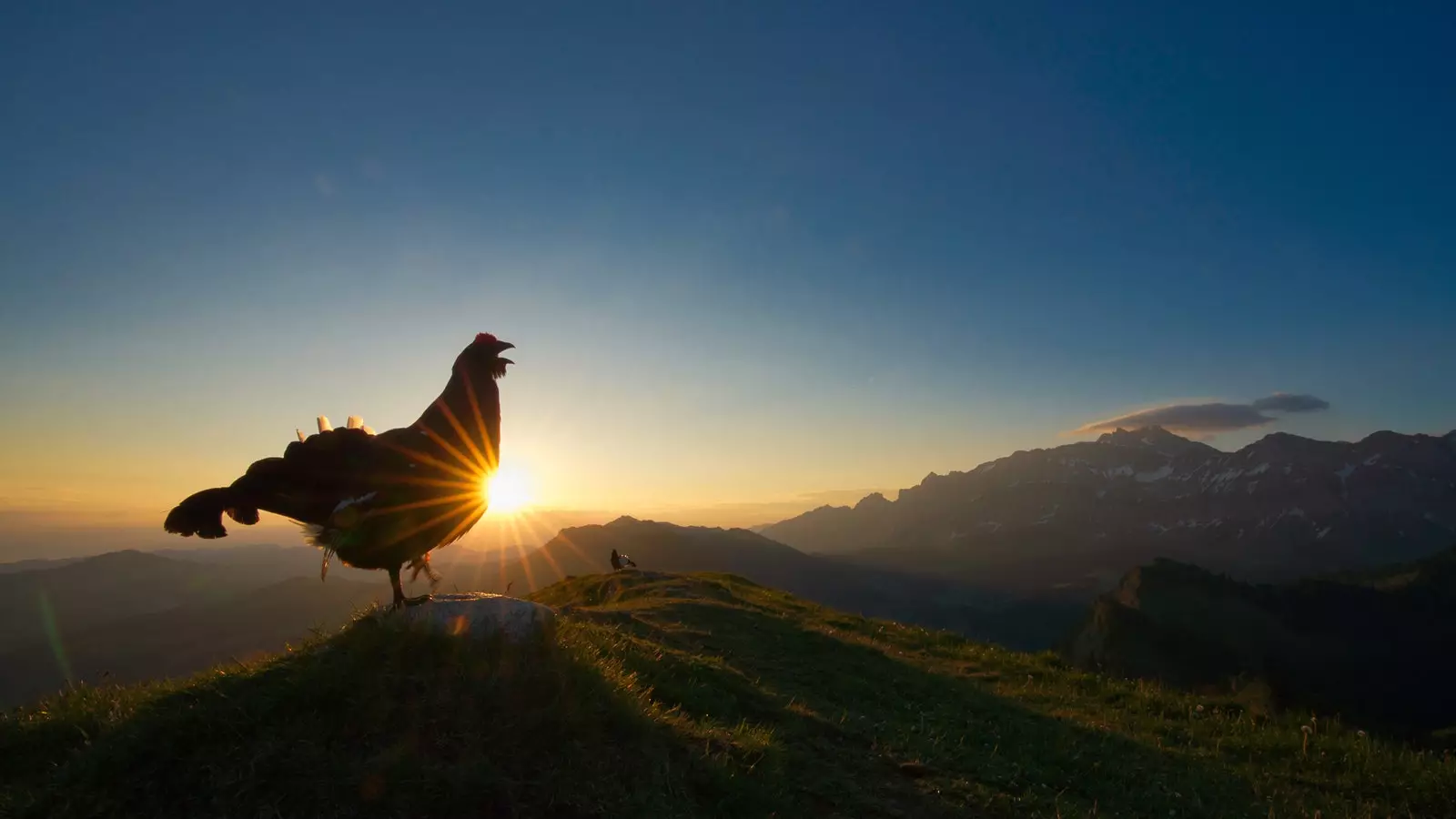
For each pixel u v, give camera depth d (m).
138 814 0.79
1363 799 1.52
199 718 0.89
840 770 1.24
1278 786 1.56
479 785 0.85
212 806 0.80
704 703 1.38
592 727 0.97
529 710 0.97
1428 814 1.44
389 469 0.96
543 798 0.85
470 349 1.04
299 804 0.81
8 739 0.94
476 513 1.03
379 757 0.86
